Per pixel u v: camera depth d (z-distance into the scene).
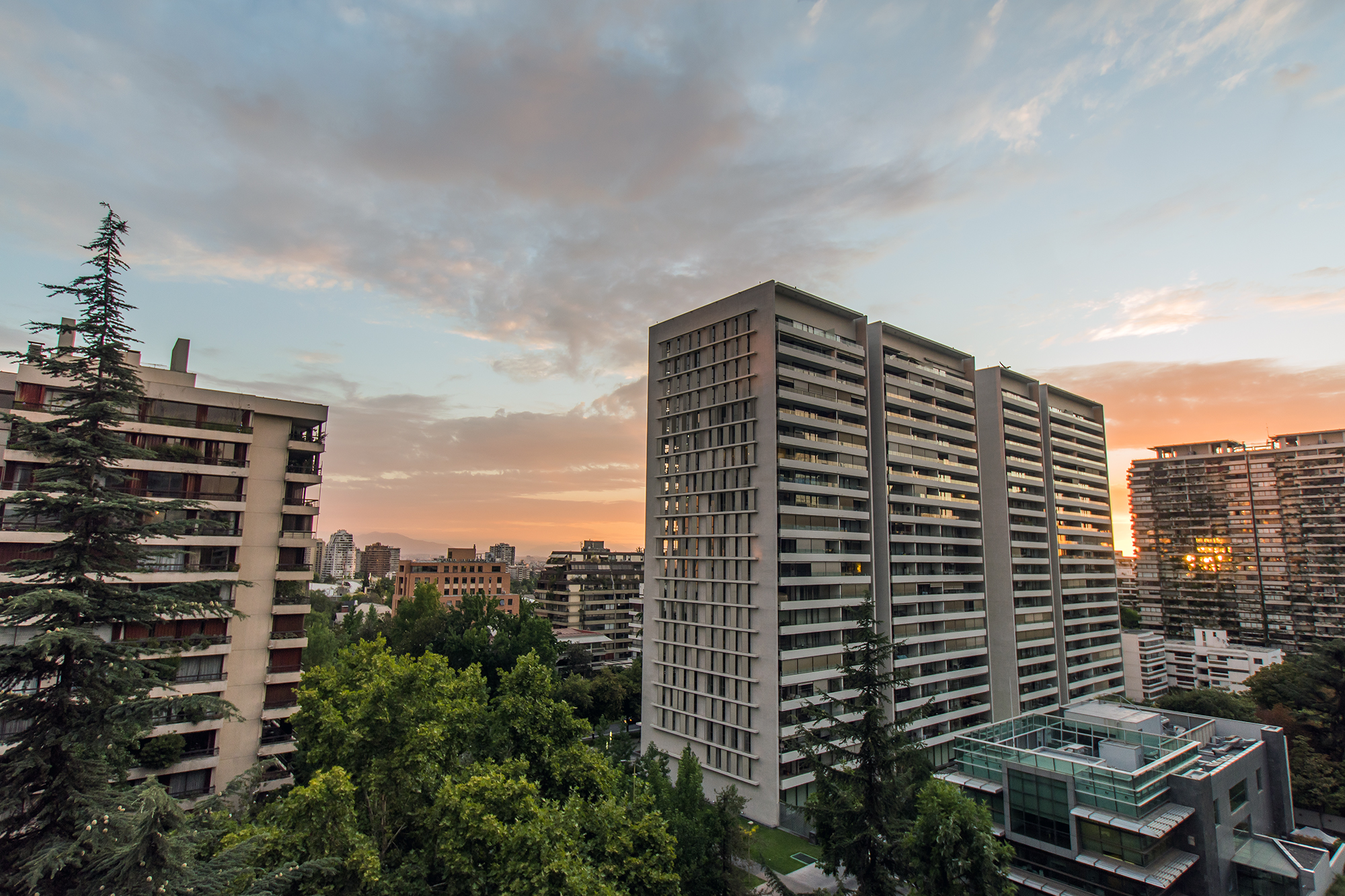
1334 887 48.59
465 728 39.66
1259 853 48.34
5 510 38.03
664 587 70.38
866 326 73.38
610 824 31.95
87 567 17.39
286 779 44.94
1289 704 79.88
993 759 52.16
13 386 39.25
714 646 63.94
